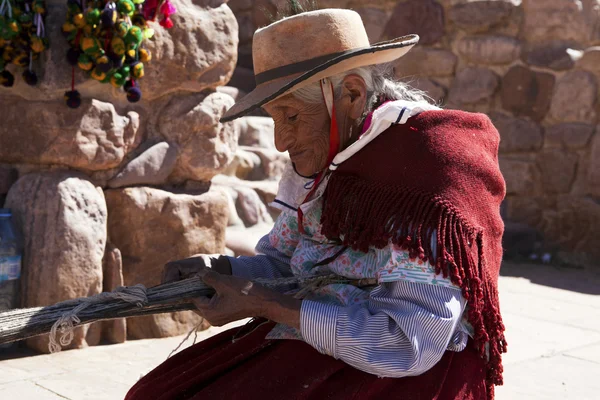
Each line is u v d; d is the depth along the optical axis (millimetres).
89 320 1776
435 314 1596
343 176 1729
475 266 1598
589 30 6770
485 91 7051
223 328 4195
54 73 3443
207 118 4020
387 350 1609
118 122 3709
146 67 3752
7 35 3275
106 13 3297
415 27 7297
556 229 6832
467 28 7090
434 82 7277
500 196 1728
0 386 3154
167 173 3957
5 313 1737
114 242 3822
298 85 1648
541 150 6914
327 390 1666
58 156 3574
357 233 1664
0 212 3549
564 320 4746
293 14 1887
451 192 1628
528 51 6906
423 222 1604
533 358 3953
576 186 6773
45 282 3523
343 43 1679
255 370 1726
